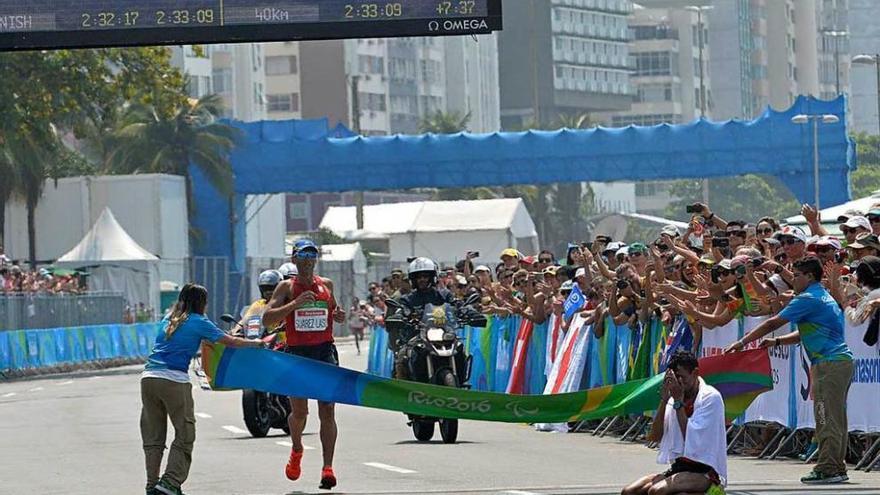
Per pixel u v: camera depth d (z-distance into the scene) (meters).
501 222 113.25
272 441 30.03
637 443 28.95
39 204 94.88
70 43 26.09
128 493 21.95
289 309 21.91
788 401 25.05
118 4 26.05
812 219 26.66
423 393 21.50
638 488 17.20
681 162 88.75
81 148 136.00
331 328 22.42
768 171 87.06
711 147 88.00
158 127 117.56
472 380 39.09
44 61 71.44
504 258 37.91
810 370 22.06
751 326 25.52
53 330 66.38
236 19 26.05
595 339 31.56
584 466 24.62
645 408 21.36
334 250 113.62
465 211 115.50
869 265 22.86
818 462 21.73
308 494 21.33
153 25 26.08
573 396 21.45
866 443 23.78
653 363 28.88
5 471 25.45
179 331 20.52
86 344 70.25
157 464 20.56
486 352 38.38
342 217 140.62
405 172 92.00
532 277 34.59
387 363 54.09
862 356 23.25
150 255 83.81
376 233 117.31
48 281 71.19
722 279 25.30
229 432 32.38
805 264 21.70
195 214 104.69
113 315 74.75
